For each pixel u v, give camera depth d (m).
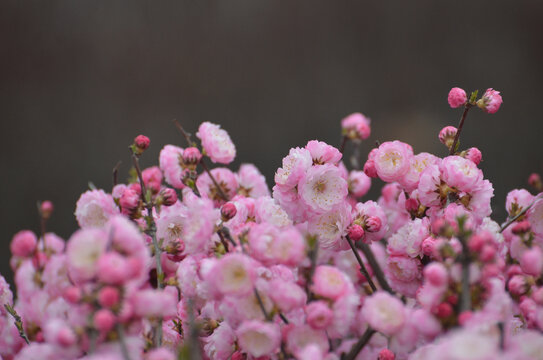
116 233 0.89
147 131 3.03
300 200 1.00
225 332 0.97
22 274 1.00
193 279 0.97
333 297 0.93
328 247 1.01
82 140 2.97
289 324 0.94
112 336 0.89
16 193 2.79
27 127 2.97
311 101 3.13
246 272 0.91
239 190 1.10
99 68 3.11
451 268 0.91
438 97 3.10
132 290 0.89
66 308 0.96
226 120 3.08
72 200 2.81
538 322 0.95
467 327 0.89
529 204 1.04
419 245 1.00
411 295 1.01
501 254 1.02
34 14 3.12
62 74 3.08
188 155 1.05
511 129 2.96
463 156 1.03
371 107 3.10
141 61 3.13
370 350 0.98
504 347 0.89
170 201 1.00
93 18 3.15
